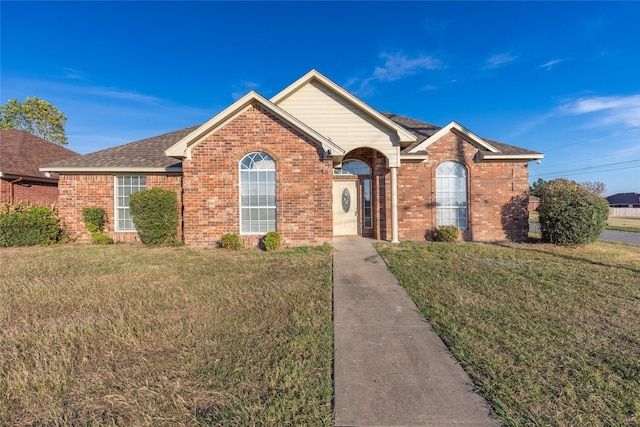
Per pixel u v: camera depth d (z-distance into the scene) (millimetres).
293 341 3439
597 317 4039
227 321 3988
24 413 2418
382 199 11234
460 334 3568
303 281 5793
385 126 10414
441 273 6305
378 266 7047
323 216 9547
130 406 2416
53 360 3059
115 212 11391
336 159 10328
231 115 9500
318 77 10281
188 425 2221
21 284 5691
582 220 9359
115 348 3322
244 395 2539
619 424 2215
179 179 11328
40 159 15594
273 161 9695
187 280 5902
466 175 11242
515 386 2619
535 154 10781
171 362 3045
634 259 7629
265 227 9742
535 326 3768
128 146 13141
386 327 3877
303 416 2307
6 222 10000
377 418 2301
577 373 2787
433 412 2352
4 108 33375
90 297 4969
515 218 11062
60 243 10867
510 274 6164
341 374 2855
